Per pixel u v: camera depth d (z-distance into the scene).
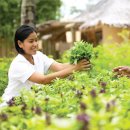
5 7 26.92
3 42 18.31
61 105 3.60
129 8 17.33
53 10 28.94
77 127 2.43
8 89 5.45
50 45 20.86
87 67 5.33
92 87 4.23
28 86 5.37
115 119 2.64
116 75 5.09
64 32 22.59
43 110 3.51
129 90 4.20
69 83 4.41
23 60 5.41
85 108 2.79
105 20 16.58
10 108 3.48
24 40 5.41
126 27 16.48
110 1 18.09
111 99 3.02
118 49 10.50
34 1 11.96
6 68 8.79
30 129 2.87
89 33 19.88
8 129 3.04
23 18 11.88
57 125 2.39
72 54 5.29
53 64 5.85
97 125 2.49
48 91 4.41
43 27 21.73
